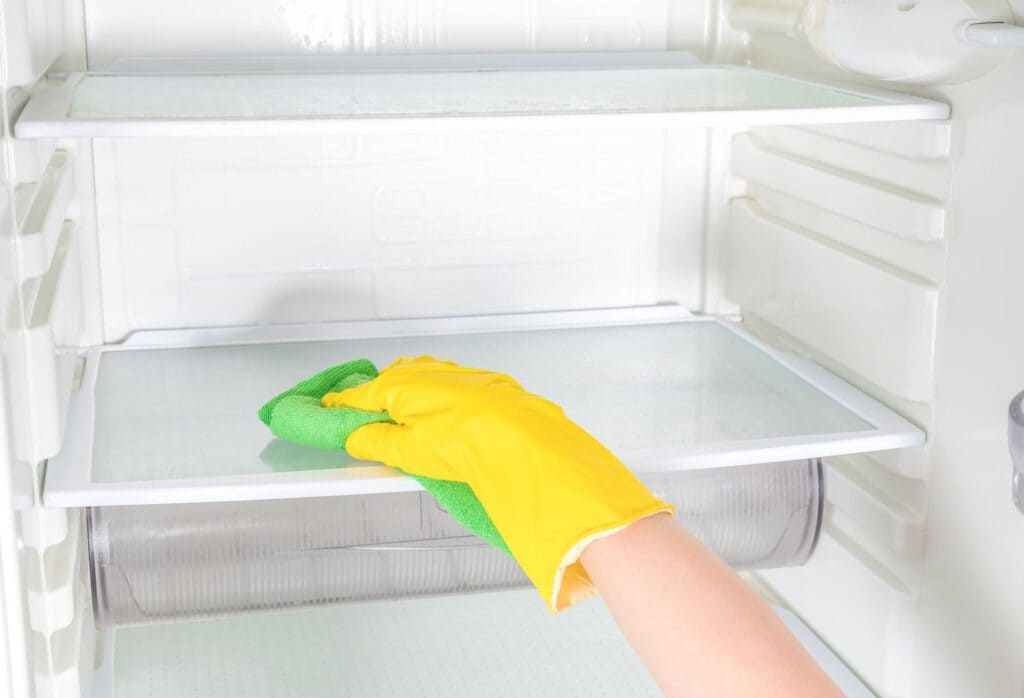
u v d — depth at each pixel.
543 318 1.77
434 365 1.22
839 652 1.60
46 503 1.17
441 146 1.68
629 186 1.76
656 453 1.28
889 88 1.39
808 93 1.38
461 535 1.46
